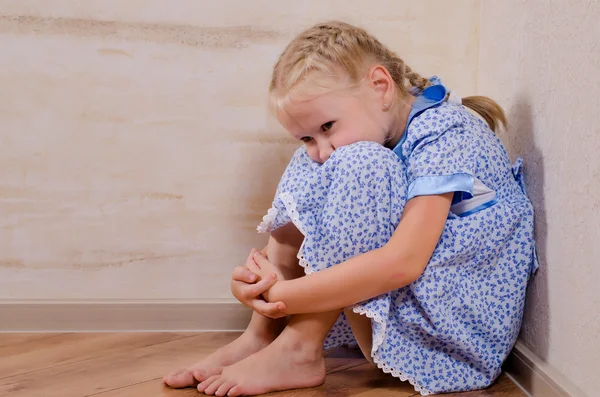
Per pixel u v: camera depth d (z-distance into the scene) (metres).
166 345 1.29
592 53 0.90
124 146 1.36
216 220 1.39
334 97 1.05
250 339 1.13
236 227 1.40
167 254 1.39
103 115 1.35
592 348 0.90
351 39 1.09
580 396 0.92
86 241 1.37
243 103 1.37
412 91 1.17
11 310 1.35
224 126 1.37
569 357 0.97
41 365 1.16
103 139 1.35
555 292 1.02
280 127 1.38
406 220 1.00
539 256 1.08
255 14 1.35
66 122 1.34
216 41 1.35
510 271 1.08
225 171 1.38
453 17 1.40
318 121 1.06
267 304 1.02
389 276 0.97
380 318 0.99
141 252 1.38
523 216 1.09
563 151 1.00
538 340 1.09
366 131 1.08
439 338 1.04
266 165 1.39
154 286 1.39
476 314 1.06
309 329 1.04
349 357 1.24
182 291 1.40
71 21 1.32
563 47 1.00
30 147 1.34
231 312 1.39
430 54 1.40
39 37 1.32
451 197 1.03
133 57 1.34
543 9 1.08
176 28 1.34
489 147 1.10
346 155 1.00
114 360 1.20
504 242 1.08
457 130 1.06
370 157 1.00
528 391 1.07
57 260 1.37
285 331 1.06
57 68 1.33
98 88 1.34
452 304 1.04
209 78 1.36
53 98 1.34
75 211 1.36
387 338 1.03
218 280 1.40
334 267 0.98
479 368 1.07
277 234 1.11
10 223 1.36
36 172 1.35
